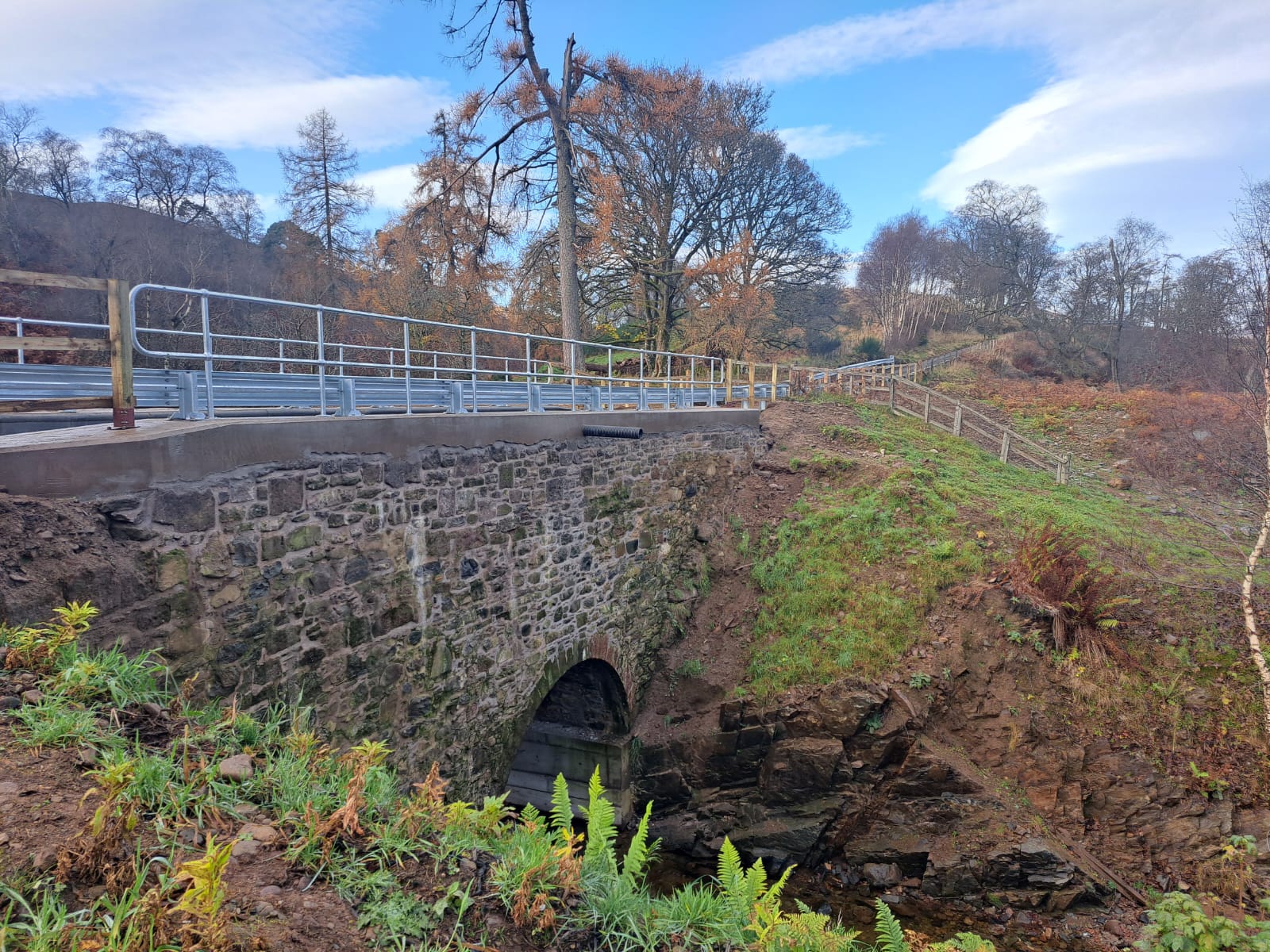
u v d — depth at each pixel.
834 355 48.91
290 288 30.62
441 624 8.16
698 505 15.09
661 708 13.27
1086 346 41.91
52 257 27.95
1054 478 20.12
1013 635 11.74
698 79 28.47
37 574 4.00
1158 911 7.70
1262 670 10.44
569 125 22.02
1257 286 11.34
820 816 11.23
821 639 12.62
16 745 2.98
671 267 31.92
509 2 20.78
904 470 15.89
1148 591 12.80
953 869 10.38
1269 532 10.99
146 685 4.00
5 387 5.91
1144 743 10.79
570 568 10.88
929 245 62.28
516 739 9.71
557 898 3.13
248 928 2.40
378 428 7.15
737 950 3.40
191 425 5.40
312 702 6.45
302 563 6.29
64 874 2.29
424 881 2.98
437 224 23.33
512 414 9.38
